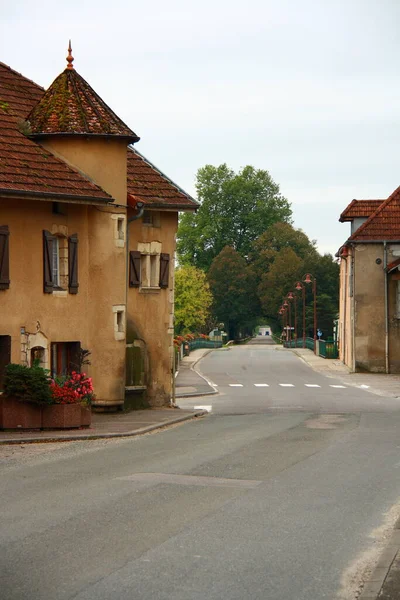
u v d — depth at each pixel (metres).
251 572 10.99
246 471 18.66
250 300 154.50
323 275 149.12
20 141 30.86
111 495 15.78
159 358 36.69
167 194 36.25
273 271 148.38
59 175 30.02
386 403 40.75
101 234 32.50
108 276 32.69
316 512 14.52
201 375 65.00
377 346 66.50
